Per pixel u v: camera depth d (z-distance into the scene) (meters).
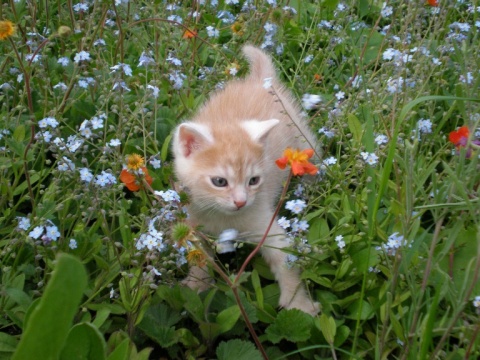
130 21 0.84
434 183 0.58
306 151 0.56
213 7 0.96
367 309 0.61
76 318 0.58
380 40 0.94
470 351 0.53
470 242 0.61
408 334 0.55
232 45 0.87
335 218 0.68
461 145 0.59
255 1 0.92
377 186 0.66
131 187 0.59
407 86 0.72
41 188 0.69
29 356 0.44
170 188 0.69
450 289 0.54
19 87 0.76
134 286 0.57
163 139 0.75
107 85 0.76
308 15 1.01
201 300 0.62
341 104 0.78
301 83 0.86
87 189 0.59
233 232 0.63
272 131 0.73
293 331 0.60
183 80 0.82
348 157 0.69
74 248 0.60
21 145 0.63
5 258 0.60
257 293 0.61
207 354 0.60
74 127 0.74
